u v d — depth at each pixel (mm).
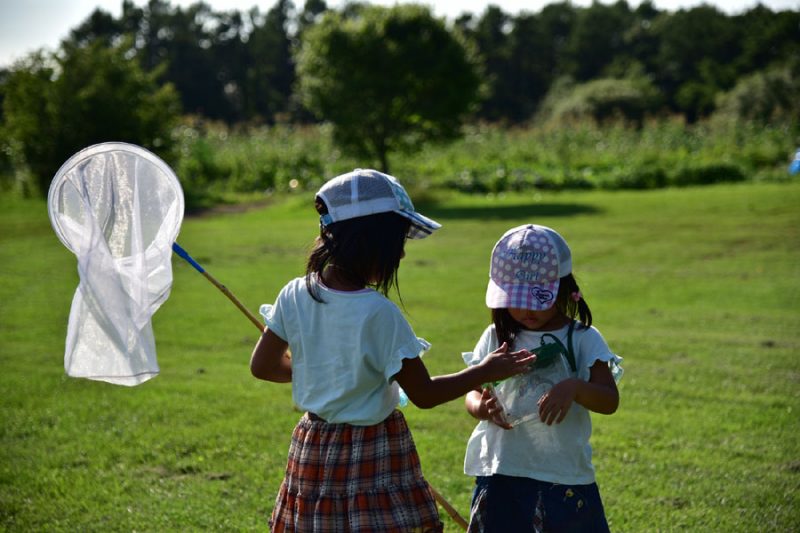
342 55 22438
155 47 82812
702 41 79875
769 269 11609
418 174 25391
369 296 2400
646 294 10055
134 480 4234
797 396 5754
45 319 8609
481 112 77750
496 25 90875
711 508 3857
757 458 4547
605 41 86625
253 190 25984
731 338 7641
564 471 2629
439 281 11008
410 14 22500
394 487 2391
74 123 23516
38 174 23641
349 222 2414
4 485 4168
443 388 2385
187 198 23219
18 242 14672
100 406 5551
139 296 2551
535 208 19734
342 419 2396
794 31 70562
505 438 2695
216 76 78188
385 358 2377
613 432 4988
